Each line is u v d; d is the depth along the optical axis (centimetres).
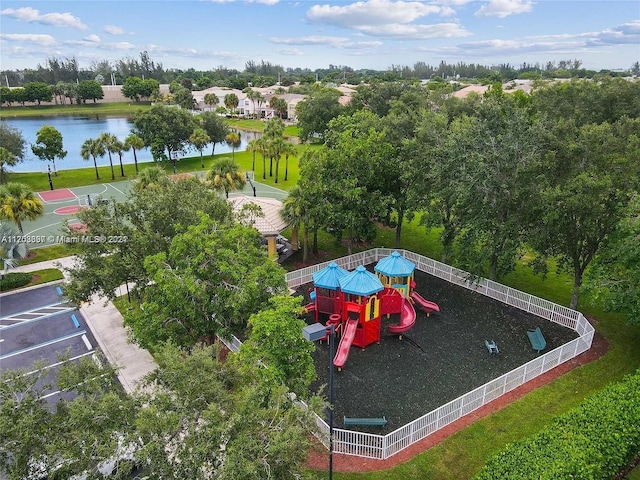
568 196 2450
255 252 2261
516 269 3600
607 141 2589
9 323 3017
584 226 2520
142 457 1102
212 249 2016
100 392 1412
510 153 2731
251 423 1235
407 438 1862
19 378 1353
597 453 1501
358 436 1838
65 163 8875
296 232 4050
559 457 1474
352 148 3316
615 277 2380
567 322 2783
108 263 2422
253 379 1520
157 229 2520
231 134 8806
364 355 2555
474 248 3005
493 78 18925
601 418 1661
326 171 3434
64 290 2522
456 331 2772
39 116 15662
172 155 9138
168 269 2044
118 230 2473
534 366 2278
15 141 7081
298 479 1202
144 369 2500
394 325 2803
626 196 2416
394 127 3891
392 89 9906
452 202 3073
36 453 1262
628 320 2364
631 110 5219
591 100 5362
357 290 2516
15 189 3881
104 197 6009
